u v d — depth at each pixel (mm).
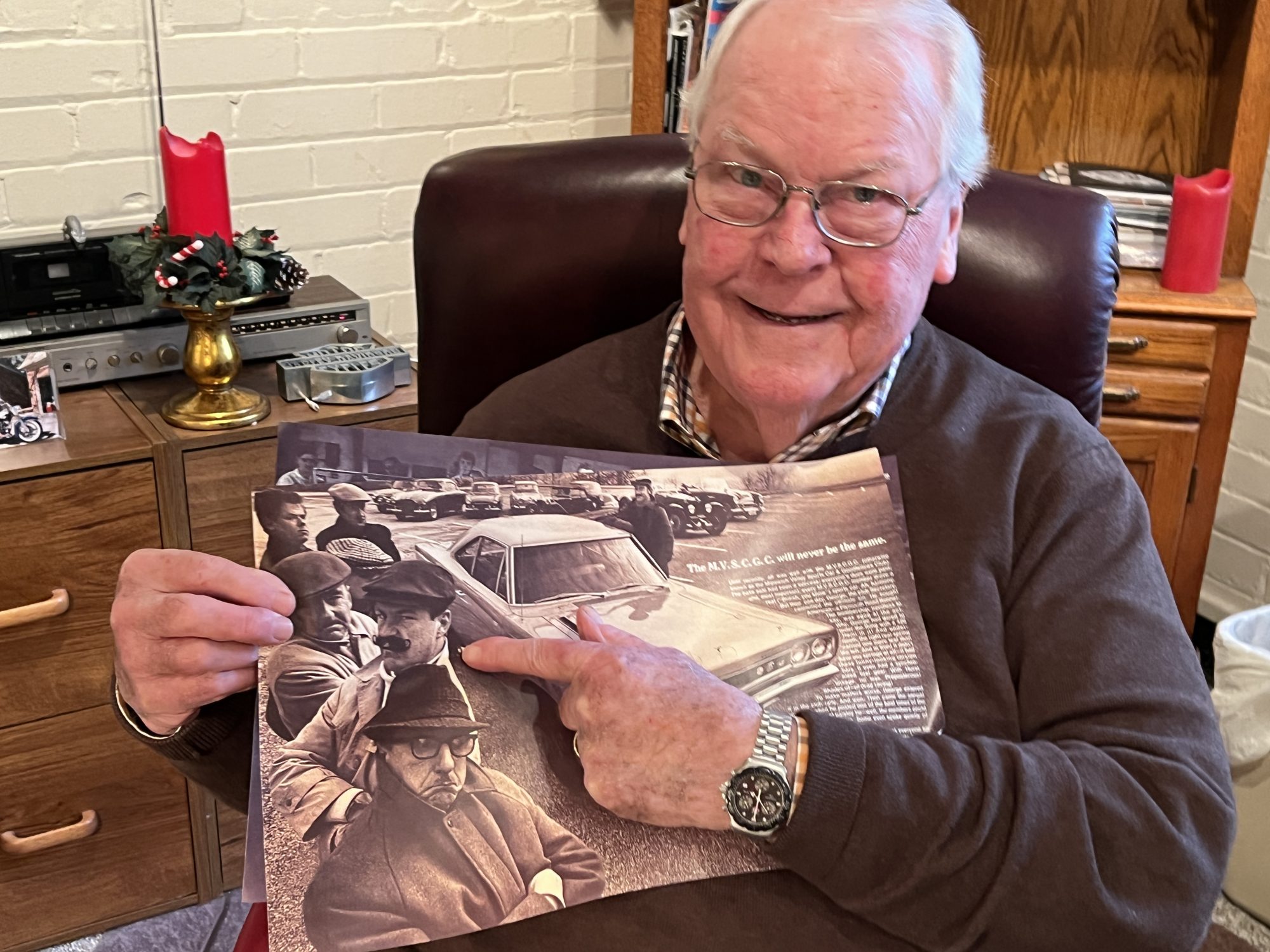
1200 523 1826
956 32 879
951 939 761
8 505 1376
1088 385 1081
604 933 799
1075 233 1064
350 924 734
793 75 841
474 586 820
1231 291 1779
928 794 744
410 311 2123
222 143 1484
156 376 1611
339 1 1879
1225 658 1630
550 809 768
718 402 987
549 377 1040
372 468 859
